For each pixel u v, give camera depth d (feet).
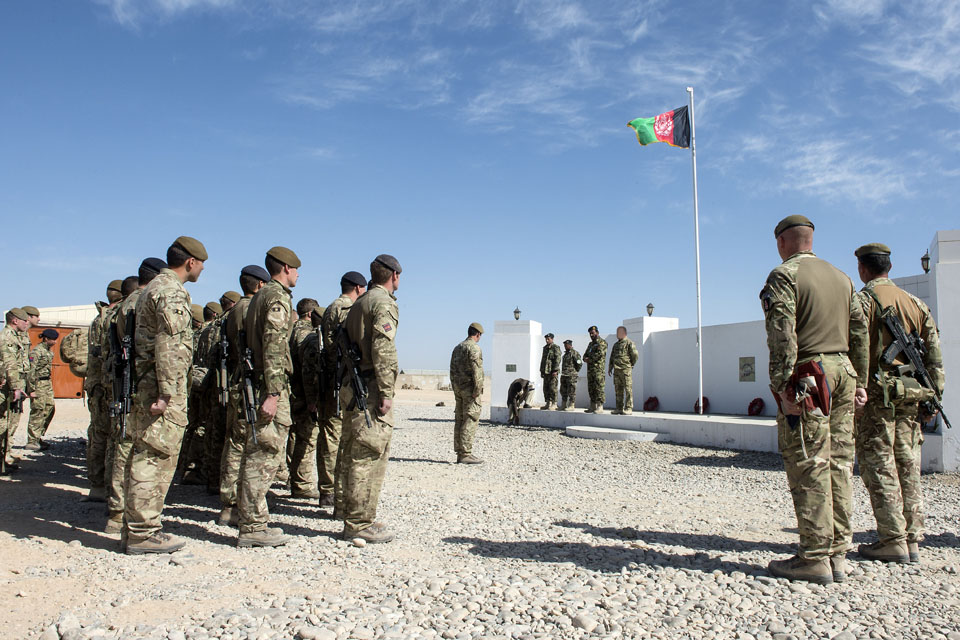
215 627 10.59
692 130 50.44
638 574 13.67
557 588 12.80
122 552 14.92
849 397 13.62
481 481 27.53
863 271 16.48
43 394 34.42
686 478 29.07
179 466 25.90
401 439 44.57
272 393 15.83
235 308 18.07
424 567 14.29
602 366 51.65
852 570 13.91
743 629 10.86
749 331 50.42
